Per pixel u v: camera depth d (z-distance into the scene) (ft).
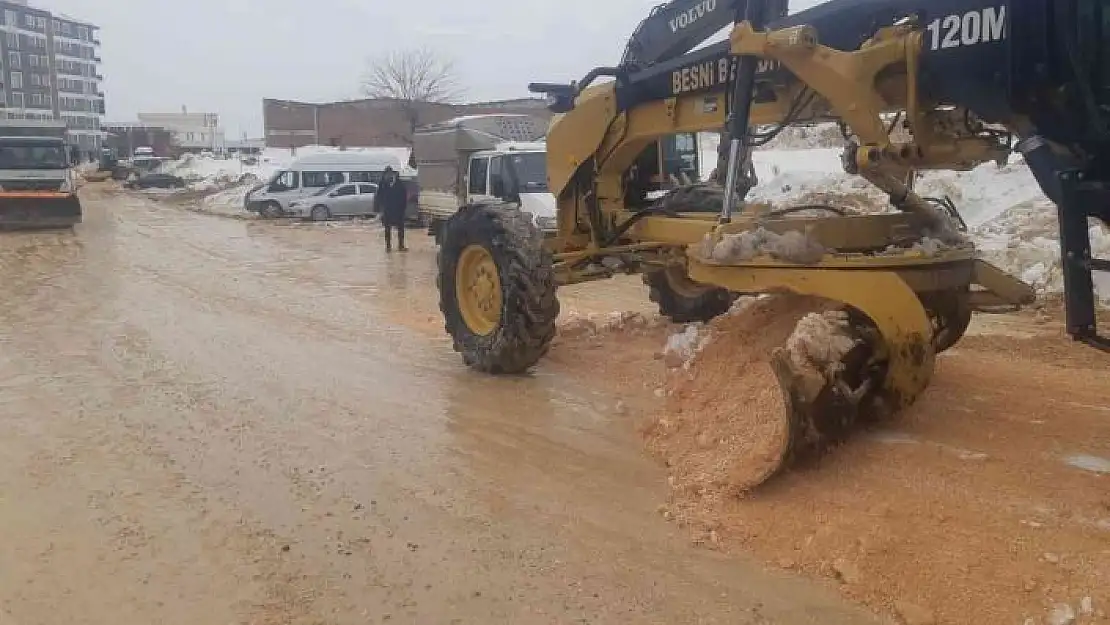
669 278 27.78
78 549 13.99
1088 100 12.60
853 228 18.47
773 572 12.62
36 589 12.80
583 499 15.39
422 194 62.80
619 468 16.76
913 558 12.00
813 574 12.45
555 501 15.37
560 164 26.50
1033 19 13.02
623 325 28.40
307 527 14.64
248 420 20.34
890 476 14.01
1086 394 18.35
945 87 15.12
